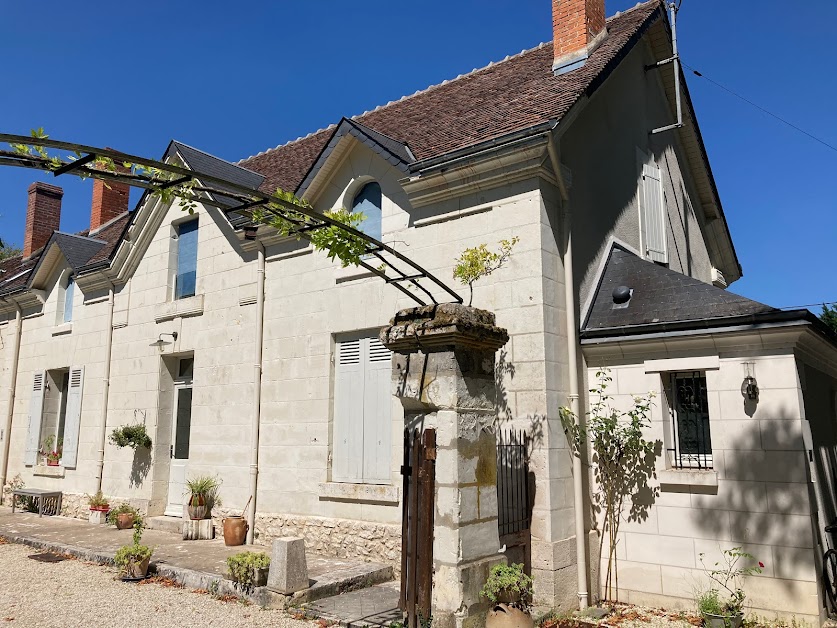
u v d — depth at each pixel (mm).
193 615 6266
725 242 14156
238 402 10195
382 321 8672
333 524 8625
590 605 7133
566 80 8719
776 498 6422
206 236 11281
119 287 12945
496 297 7609
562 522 7070
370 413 8680
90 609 6453
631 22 10414
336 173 9500
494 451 5746
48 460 13867
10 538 10289
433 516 5391
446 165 7852
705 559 6750
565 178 7863
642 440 7281
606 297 8281
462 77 12438
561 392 7379
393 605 6492
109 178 4582
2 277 18375
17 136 3834
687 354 7148
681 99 11727
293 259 9906
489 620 5254
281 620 6156
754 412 6664
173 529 10508
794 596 6195
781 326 6457
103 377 12773
